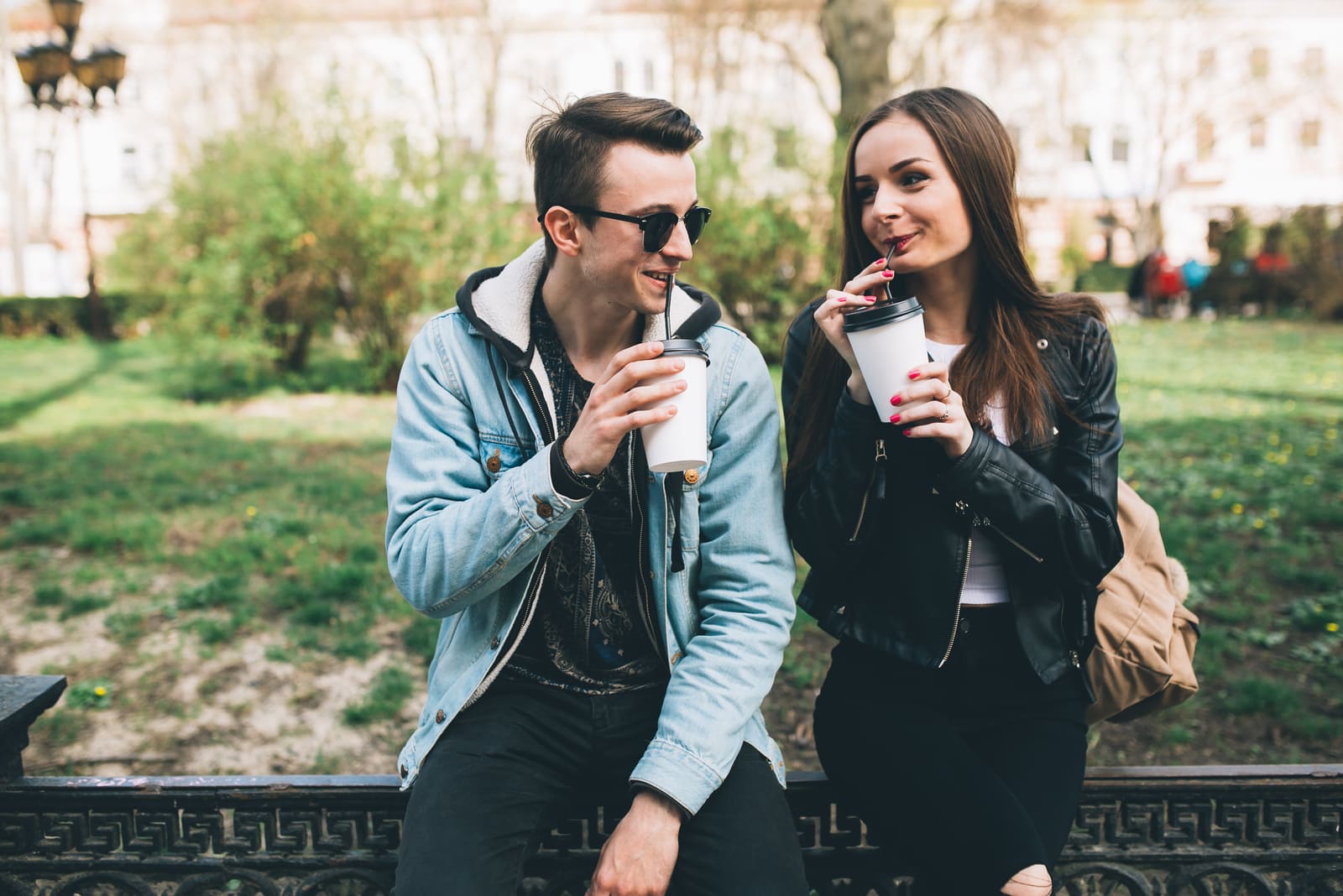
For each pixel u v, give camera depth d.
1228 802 1.90
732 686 1.64
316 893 1.91
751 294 10.73
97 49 11.12
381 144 10.48
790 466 1.90
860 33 8.84
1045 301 1.85
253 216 10.31
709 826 1.59
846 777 1.73
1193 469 6.65
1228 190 38.31
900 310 1.58
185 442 8.00
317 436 8.30
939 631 1.74
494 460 1.74
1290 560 4.85
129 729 3.45
